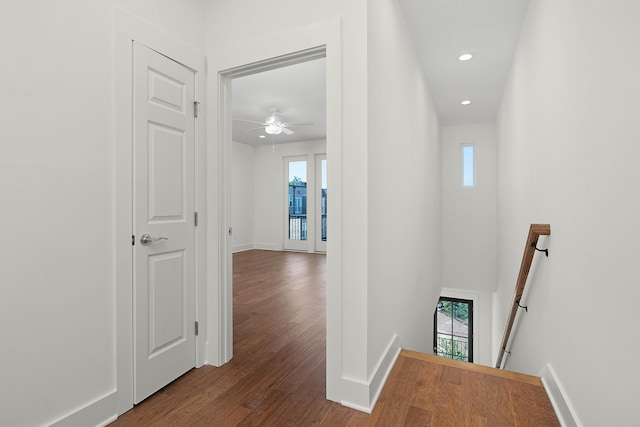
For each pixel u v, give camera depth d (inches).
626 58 41.8
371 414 62.6
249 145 319.6
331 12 68.4
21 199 48.5
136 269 65.4
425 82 150.7
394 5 91.0
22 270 48.6
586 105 54.7
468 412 62.6
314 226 298.4
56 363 52.6
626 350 40.9
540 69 86.4
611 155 45.8
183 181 76.8
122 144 62.7
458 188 242.5
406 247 111.8
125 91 63.1
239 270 214.1
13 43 47.4
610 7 46.4
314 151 295.3
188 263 78.4
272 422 60.4
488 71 146.6
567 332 62.2
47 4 51.2
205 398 68.1
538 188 89.0
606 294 46.6
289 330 107.3
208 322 83.5
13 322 47.6
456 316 261.1
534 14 92.1
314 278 188.7
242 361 85.1
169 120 72.7
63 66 53.4
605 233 47.2
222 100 83.6
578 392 55.8
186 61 76.9
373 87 70.3
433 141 185.8
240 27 78.6
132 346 64.9
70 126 54.5
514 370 116.9
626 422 40.7
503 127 172.1
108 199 60.4
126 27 63.1
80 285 56.1
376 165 72.9
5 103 46.7
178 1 75.3
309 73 150.2
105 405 59.5
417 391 70.4
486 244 234.8
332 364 67.7
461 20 107.0
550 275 74.4
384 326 80.1
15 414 47.8
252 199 323.3
